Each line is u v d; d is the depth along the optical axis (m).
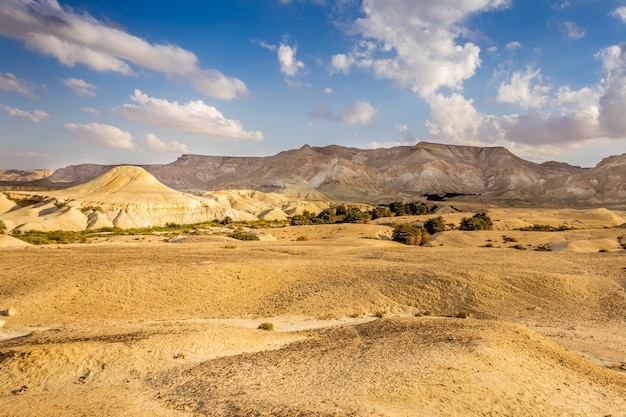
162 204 165.25
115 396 18.47
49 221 130.62
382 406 16.64
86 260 52.25
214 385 19.34
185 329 28.38
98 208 150.88
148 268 46.88
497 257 63.25
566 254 67.12
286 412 15.91
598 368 25.50
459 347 24.34
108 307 37.50
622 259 60.47
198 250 67.50
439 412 16.73
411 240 96.69
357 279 47.69
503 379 20.45
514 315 40.19
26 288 39.44
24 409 16.84
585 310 41.19
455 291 44.19
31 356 21.09
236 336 27.33
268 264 51.41
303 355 23.97
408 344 25.67
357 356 23.41
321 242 86.56
